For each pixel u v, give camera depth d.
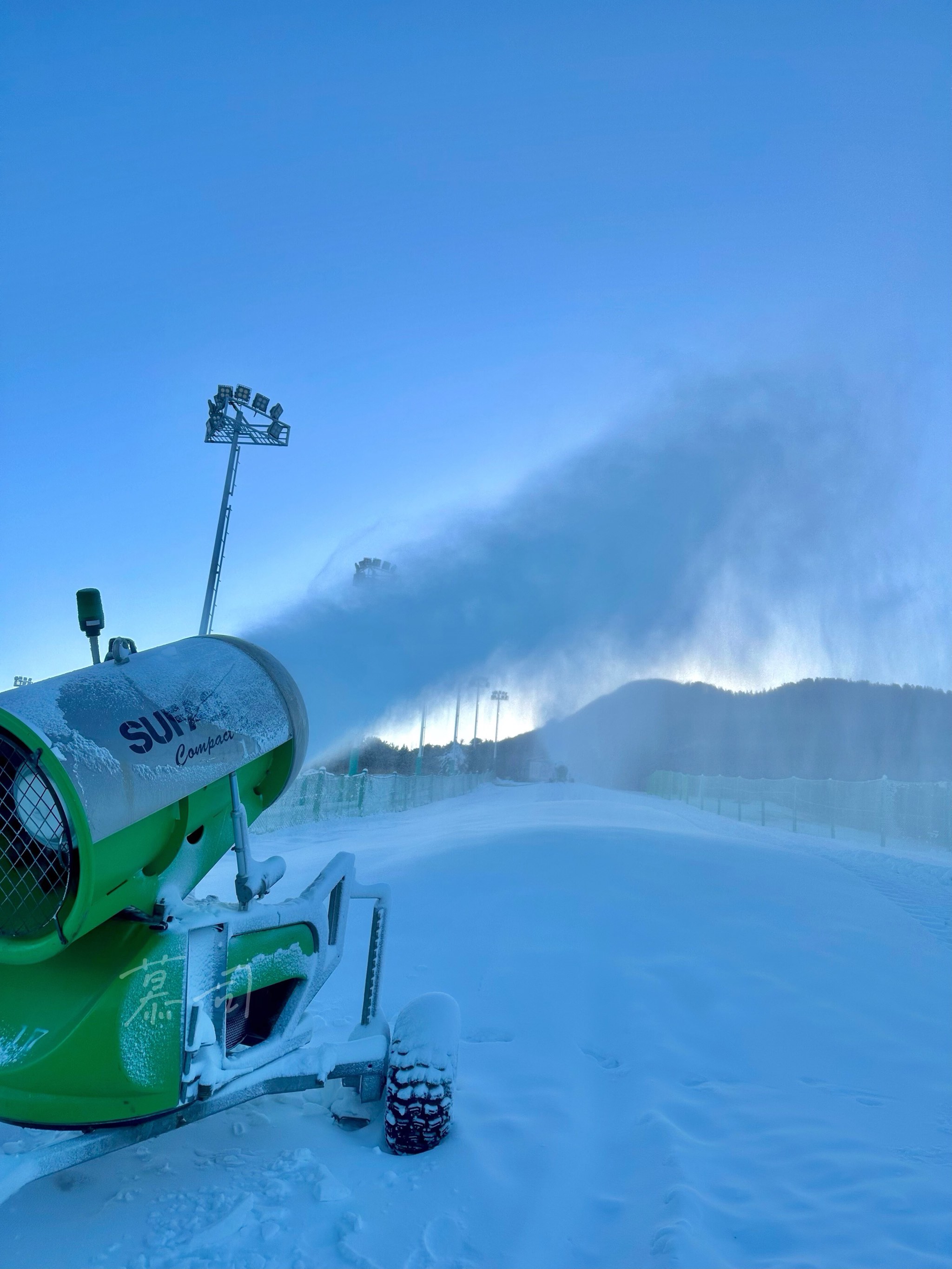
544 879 8.38
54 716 2.80
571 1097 4.12
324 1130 3.82
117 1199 3.14
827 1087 4.30
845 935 7.18
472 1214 3.04
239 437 19.22
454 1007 3.87
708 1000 5.47
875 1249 2.71
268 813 17.48
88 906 2.74
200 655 3.61
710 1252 2.64
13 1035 2.90
